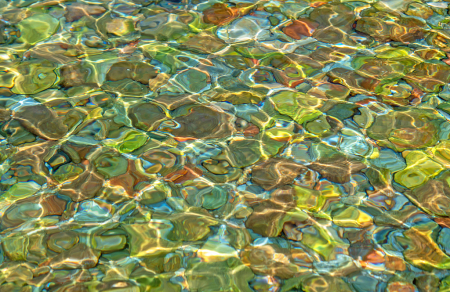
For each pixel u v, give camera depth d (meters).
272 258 1.71
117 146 2.24
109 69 2.75
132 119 2.40
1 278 1.61
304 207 1.93
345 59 2.85
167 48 2.95
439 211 1.89
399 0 3.42
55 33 3.05
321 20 3.21
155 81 2.67
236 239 1.79
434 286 1.59
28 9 3.27
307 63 2.82
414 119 2.39
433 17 3.22
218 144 2.26
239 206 1.94
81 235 1.79
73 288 1.58
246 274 1.64
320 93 2.59
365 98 2.54
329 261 1.69
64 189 2.00
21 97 2.52
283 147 2.24
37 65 2.76
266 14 3.29
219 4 3.41
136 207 1.92
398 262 1.68
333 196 1.98
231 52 2.92
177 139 2.29
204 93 2.59
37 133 2.29
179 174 2.09
